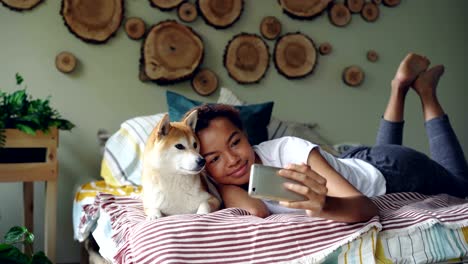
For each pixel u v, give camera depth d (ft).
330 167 4.14
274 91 9.31
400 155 5.33
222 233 3.45
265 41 9.23
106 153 7.21
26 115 6.58
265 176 3.24
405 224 3.67
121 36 8.39
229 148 4.42
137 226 3.86
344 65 9.80
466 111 10.69
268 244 3.42
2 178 6.46
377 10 9.91
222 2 8.87
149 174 4.23
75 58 8.13
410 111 10.30
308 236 3.47
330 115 9.72
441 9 10.48
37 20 7.95
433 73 6.48
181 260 3.23
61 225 8.11
